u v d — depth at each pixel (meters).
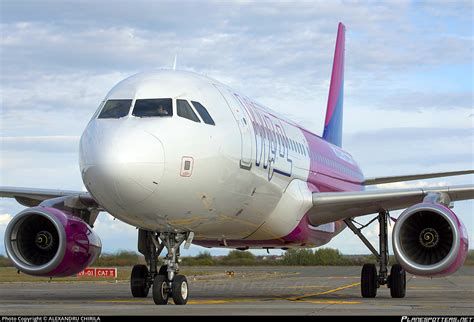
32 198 32.75
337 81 51.72
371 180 45.84
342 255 114.81
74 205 30.20
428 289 45.84
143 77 26.47
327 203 32.44
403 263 27.64
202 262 112.00
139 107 24.78
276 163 30.50
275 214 30.98
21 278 66.06
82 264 28.52
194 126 24.73
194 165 24.09
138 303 26.72
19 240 28.53
